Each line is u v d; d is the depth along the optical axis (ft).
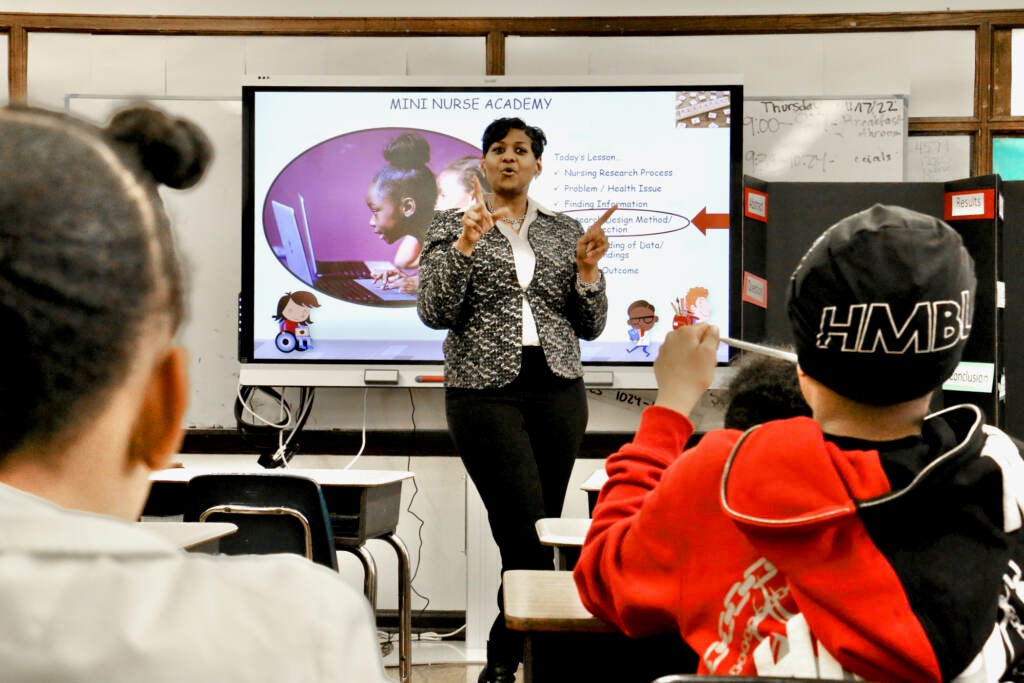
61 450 1.10
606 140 13.75
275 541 8.93
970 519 2.93
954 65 14.32
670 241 13.70
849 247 3.03
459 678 11.98
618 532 3.66
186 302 1.19
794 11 14.32
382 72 14.40
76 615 1.04
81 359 1.06
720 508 3.29
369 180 13.80
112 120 1.27
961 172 14.38
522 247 9.89
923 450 3.03
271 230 13.79
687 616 3.33
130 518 1.22
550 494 9.84
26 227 1.04
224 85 14.42
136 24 14.35
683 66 14.37
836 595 2.88
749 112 14.24
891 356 2.97
